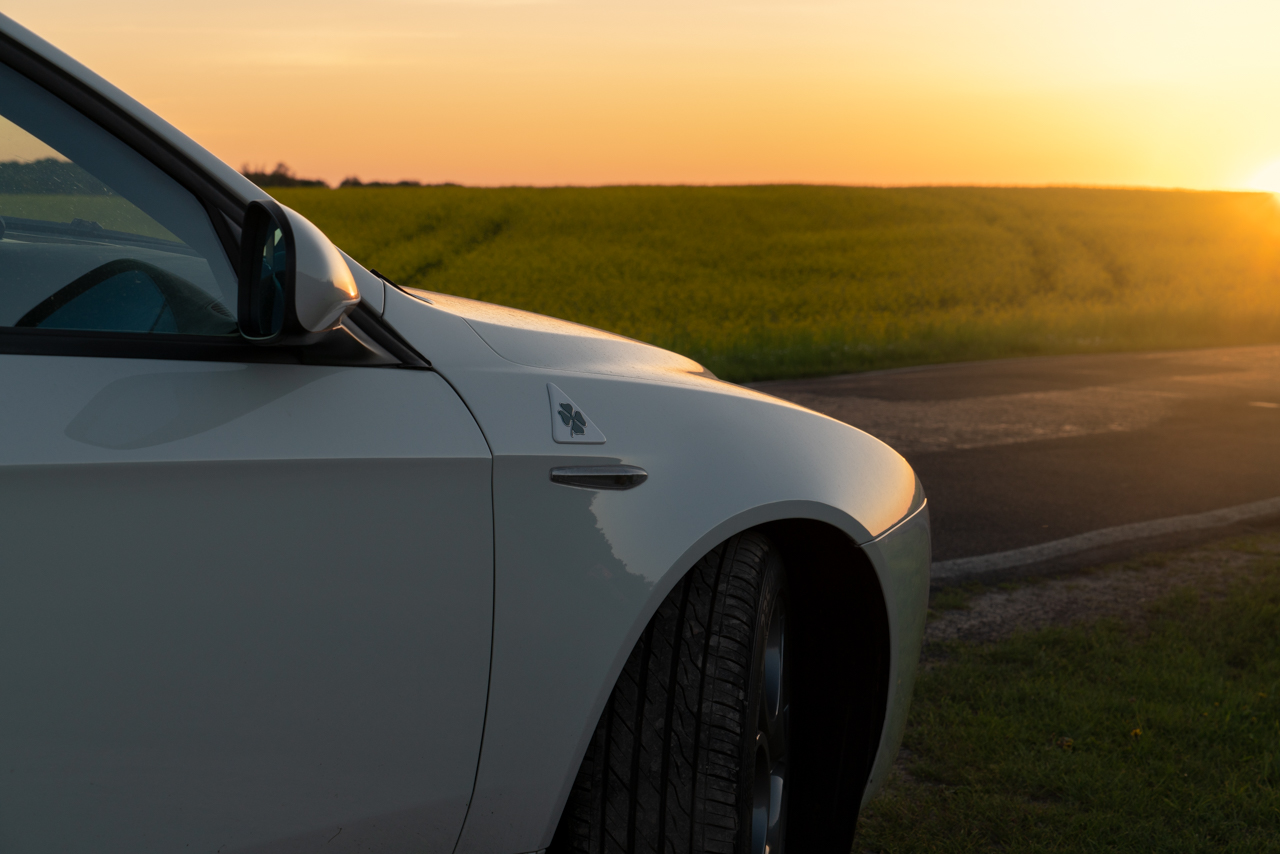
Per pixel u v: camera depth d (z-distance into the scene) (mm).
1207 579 4066
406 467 1249
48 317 1143
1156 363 12992
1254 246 36938
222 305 1223
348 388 1264
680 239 35188
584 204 40281
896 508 1866
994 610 3674
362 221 35125
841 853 1858
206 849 1150
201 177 1241
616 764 1435
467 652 1290
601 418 1475
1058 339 16047
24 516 1040
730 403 1707
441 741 1282
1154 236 38469
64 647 1059
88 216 1193
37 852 1062
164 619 1107
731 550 1571
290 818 1197
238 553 1145
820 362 12930
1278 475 6020
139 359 1149
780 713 1771
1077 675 3033
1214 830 2219
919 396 9555
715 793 1443
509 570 1317
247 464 1148
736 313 24344
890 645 1828
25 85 1173
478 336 1493
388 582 1234
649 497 1453
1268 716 2758
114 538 1082
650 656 1474
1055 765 2473
